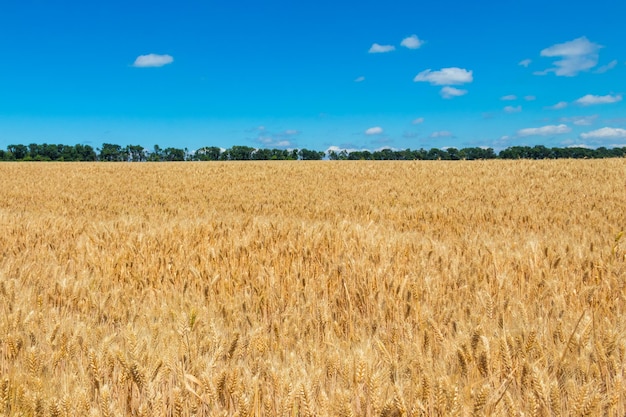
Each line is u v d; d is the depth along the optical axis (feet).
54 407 6.78
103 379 8.27
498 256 17.66
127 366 7.96
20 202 59.77
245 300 13.73
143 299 15.03
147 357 8.35
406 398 7.25
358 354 8.12
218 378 7.47
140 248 21.24
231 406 7.18
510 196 56.03
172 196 65.36
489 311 11.07
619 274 15.10
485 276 15.02
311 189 72.02
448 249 20.24
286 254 19.31
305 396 6.89
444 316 11.11
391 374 8.13
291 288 14.88
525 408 7.27
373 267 16.06
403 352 8.84
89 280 16.28
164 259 19.01
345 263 17.13
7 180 96.32
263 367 8.58
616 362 8.09
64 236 27.27
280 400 7.11
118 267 18.45
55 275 16.61
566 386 7.45
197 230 25.50
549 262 16.81
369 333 10.98
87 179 97.40
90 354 8.31
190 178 95.91
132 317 11.98
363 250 20.18
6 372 8.70
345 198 57.77
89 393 7.79
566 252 18.49
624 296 13.00
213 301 13.83
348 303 13.87
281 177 95.09
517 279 15.71
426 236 26.66
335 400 7.16
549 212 39.81
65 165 144.87
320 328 11.32
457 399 6.70
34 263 18.70
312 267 17.67
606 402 7.07
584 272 15.35
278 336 10.60
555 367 8.21
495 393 7.08
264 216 41.16
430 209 41.55
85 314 13.07
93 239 23.97
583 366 8.21
